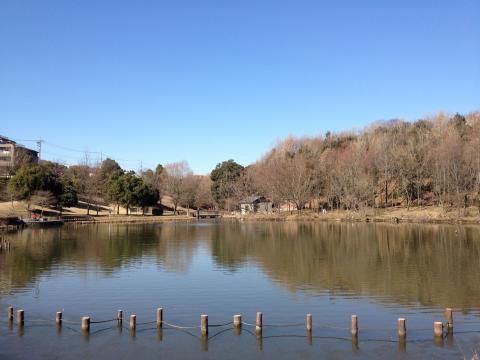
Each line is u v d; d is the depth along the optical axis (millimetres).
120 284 33250
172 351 19984
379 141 122438
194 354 19656
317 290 31016
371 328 22891
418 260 42875
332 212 117562
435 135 116062
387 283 32906
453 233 67438
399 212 106062
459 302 27609
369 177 113375
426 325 23359
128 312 25938
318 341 21156
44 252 50594
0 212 94500
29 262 43375
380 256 45875
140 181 131375
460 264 40344
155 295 29891
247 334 22078
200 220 124500
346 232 74125
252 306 27156
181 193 156125
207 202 164125
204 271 38594
